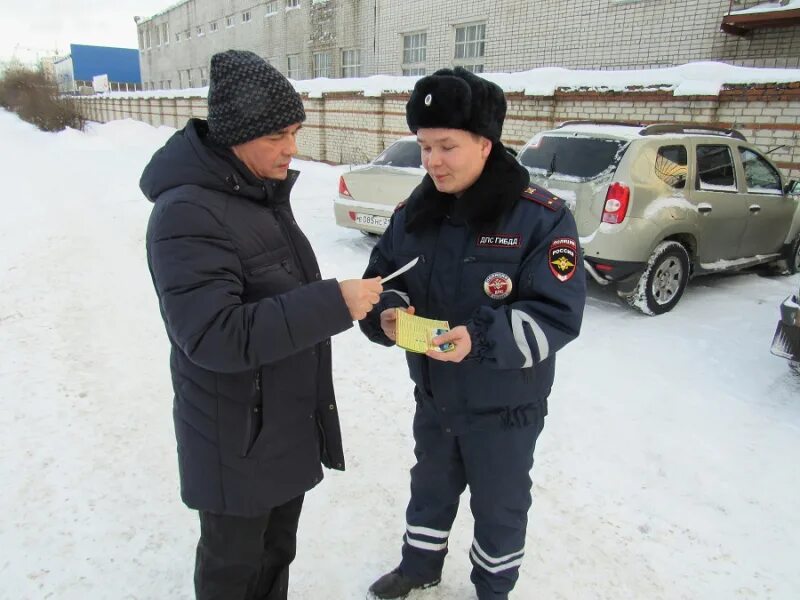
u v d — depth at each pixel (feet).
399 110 46.44
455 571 7.32
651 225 15.26
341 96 52.47
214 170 4.40
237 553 5.19
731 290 18.97
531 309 5.07
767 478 9.22
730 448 10.00
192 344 4.16
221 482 4.86
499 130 4.95
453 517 6.61
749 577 7.30
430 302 5.65
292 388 5.01
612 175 15.21
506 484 5.79
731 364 13.19
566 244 5.12
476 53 50.01
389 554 7.53
